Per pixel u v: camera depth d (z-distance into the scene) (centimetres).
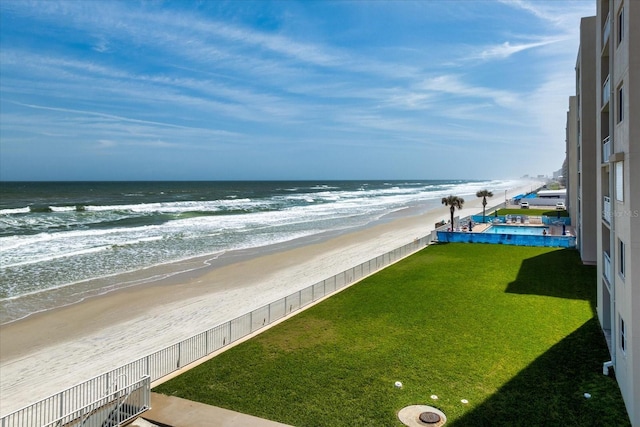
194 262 3741
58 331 2164
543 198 8756
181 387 1455
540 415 1251
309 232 5594
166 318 2330
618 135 1394
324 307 2303
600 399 1320
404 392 1398
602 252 1852
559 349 1684
